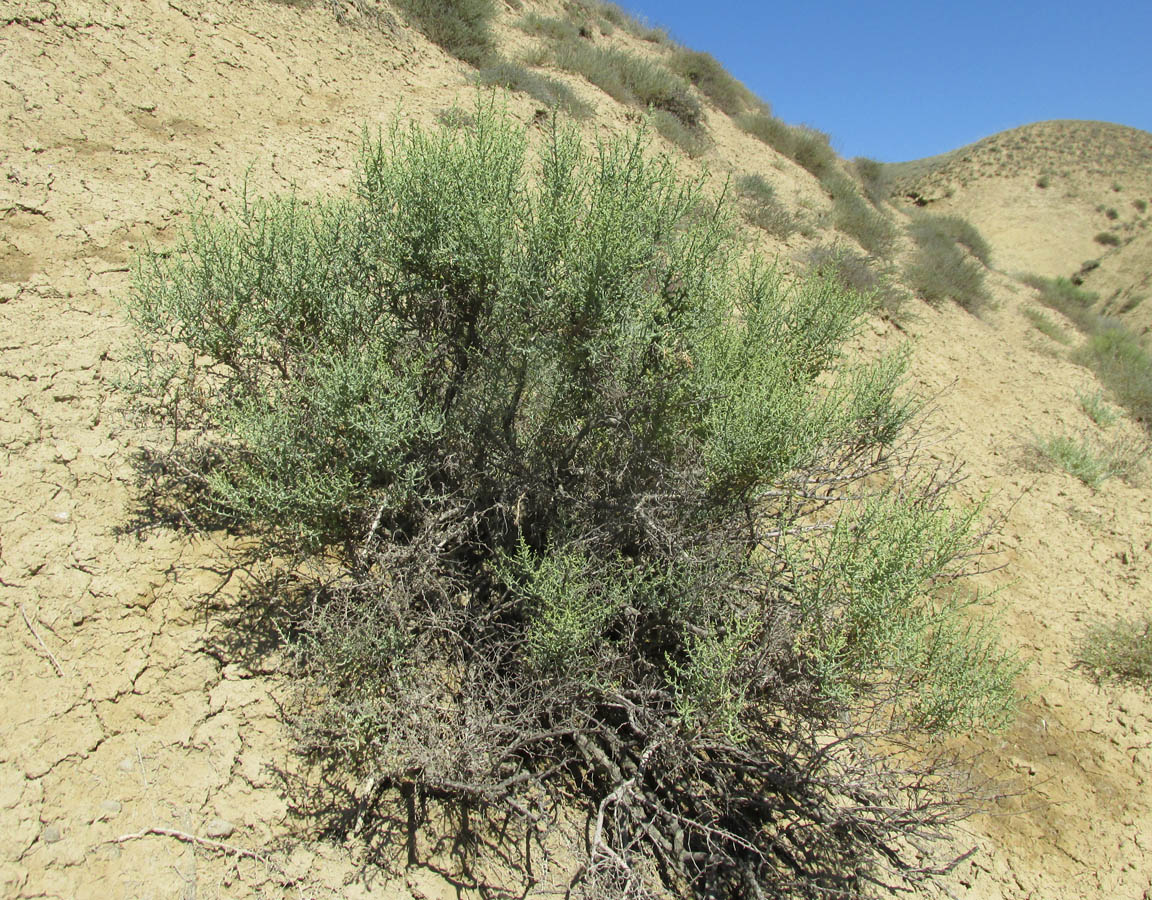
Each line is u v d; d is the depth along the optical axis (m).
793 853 2.71
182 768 2.31
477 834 2.49
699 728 2.44
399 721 2.39
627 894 2.26
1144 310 26.92
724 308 3.29
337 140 5.77
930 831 3.16
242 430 2.50
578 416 3.10
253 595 2.73
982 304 10.40
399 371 2.97
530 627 2.67
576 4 13.13
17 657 2.33
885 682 2.55
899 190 42.00
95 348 3.26
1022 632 4.86
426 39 8.38
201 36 5.90
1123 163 38.84
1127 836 3.73
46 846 2.04
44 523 2.65
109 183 4.17
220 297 2.77
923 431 6.60
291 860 2.25
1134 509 6.46
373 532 2.56
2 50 4.55
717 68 13.17
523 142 3.18
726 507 2.81
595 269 2.58
